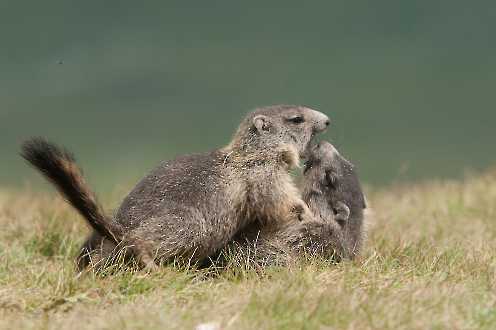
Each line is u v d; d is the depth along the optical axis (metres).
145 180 15.59
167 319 11.71
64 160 14.33
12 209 20.59
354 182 16.64
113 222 14.88
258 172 15.85
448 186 24.25
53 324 11.95
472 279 14.19
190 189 15.27
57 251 17.56
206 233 15.21
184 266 14.77
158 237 14.91
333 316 11.82
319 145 16.80
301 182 17.08
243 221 15.84
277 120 16.47
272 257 15.40
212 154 15.97
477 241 17.59
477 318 12.03
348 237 16.05
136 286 13.80
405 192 24.17
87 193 14.54
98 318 12.03
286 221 15.89
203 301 12.84
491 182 24.12
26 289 13.67
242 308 12.12
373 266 14.56
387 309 12.06
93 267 14.41
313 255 15.48
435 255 15.71
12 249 17.11
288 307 12.06
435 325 11.64
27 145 14.34
